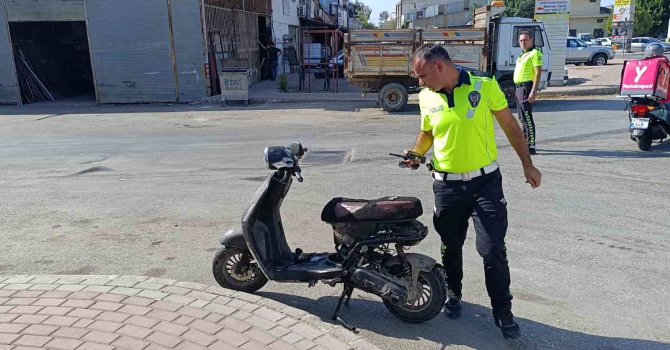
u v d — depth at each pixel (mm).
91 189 7801
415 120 13859
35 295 4195
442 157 3674
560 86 19250
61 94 22125
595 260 4961
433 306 3836
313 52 29047
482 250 3582
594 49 32812
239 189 7652
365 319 4043
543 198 6797
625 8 40406
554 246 5297
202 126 13680
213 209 6746
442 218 3789
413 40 14992
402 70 15148
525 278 4629
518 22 15383
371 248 3861
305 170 8578
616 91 18031
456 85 3580
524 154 3705
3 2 19000
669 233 5566
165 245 5559
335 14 53500
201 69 19344
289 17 34125
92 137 12328
